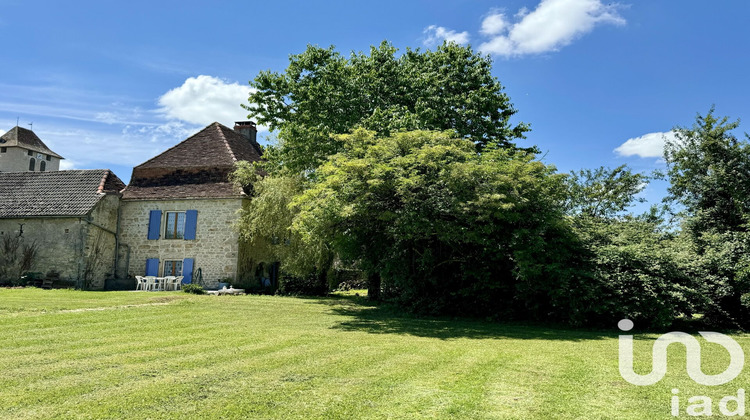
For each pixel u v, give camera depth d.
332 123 18.84
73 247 23.00
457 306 15.93
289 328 11.37
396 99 19.89
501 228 14.24
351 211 13.27
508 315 15.02
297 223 15.98
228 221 24.11
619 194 27.50
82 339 9.02
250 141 30.77
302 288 23.70
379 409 5.16
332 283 22.48
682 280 13.29
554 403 5.50
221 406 5.14
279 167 22.44
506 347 9.50
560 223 14.20
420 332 11.62
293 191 21.86
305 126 19.47
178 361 7.27
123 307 14.09
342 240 15.50
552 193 14.78
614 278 13.17
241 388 5.84
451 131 14.77
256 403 5.26
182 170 25.80
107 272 24.55
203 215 24.45
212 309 14.59
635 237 14.95
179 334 9.88
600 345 9.93
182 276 24.05
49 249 23.22
